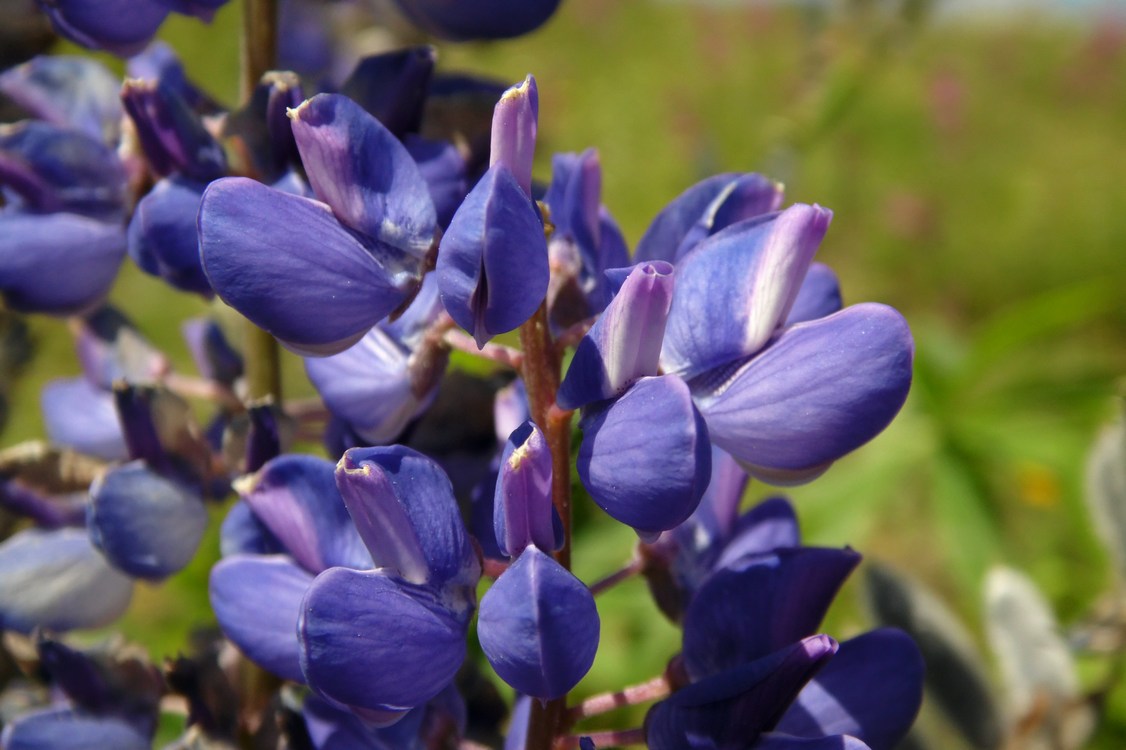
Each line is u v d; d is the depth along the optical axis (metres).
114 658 0.15
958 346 0.35
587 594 0.12
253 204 0.12
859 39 0.36
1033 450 0.28
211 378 0.17
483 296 0.12
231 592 0.13
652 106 1.11
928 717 0.18
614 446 0.12
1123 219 0.99
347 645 0.12
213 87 0.51
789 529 0.14
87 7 0.14
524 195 0.12
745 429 0.12
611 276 0.12
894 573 0.19
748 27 1.31
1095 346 0.71
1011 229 0.98
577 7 1.32
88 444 0.17
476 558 0.13
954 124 1.10
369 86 0.14
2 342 0.19
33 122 0.15
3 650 0.16
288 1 0.19
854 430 0.12
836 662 0.13
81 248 0.15
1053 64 1.36
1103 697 0.19
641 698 0.13
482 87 0.14
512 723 0.14
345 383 0.14
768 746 0.13
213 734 0.15
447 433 0.14
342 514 0.13
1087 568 0.28
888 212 0.93
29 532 0.16
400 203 0.13
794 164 0.37
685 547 0.14
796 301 0.13
